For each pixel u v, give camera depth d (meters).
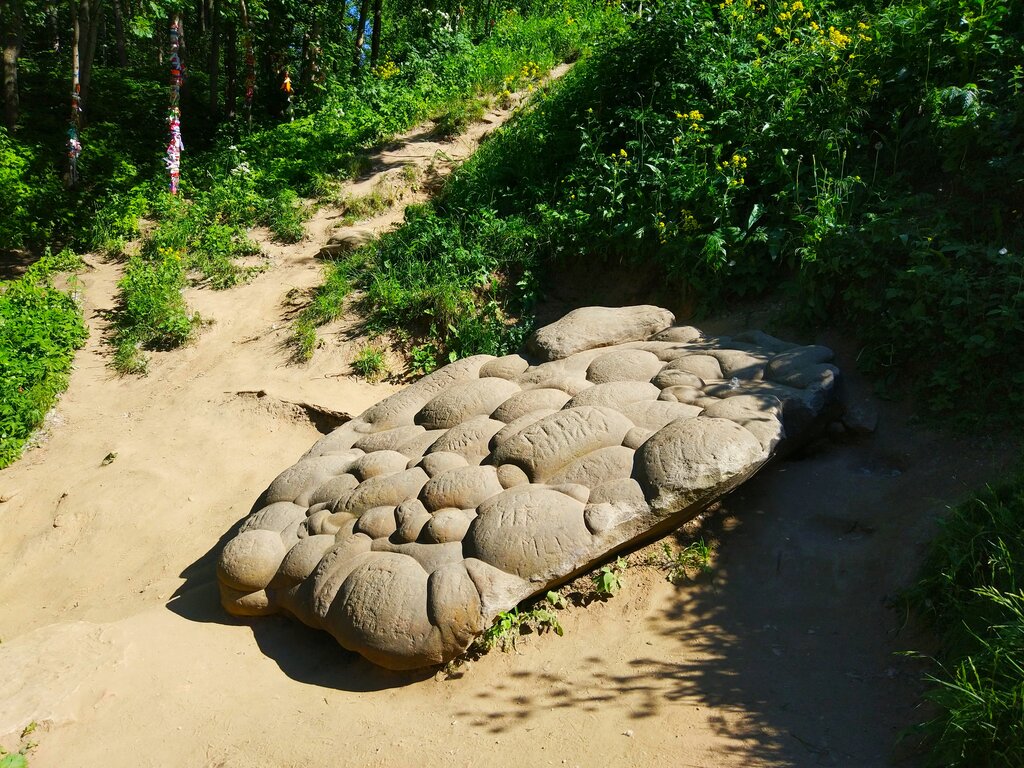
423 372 8.30
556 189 9.66
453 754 3.64
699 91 8.91
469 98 14.67
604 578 4.53
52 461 8.08
